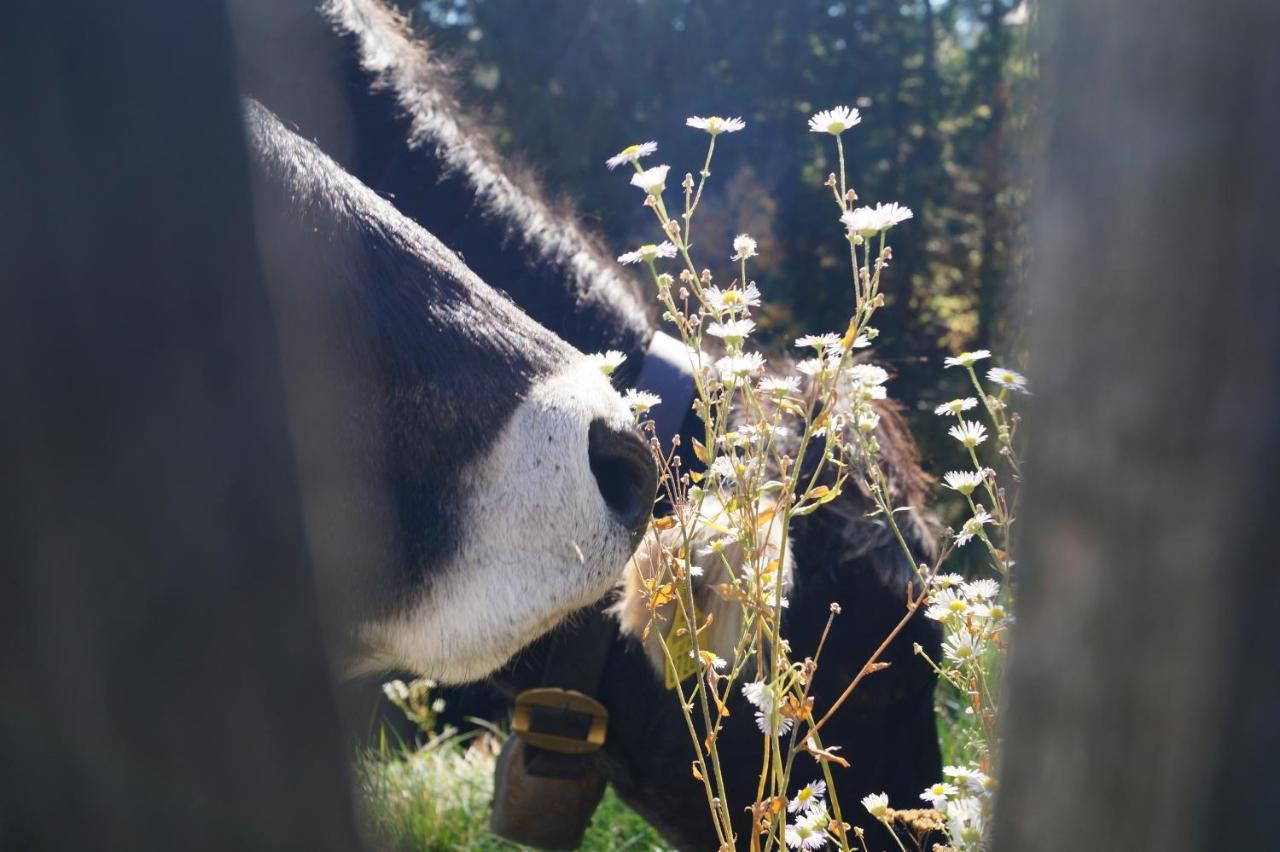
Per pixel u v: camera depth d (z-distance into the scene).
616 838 3.53
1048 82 0.91
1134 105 0.81
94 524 0.99
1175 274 0.79
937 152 11.32
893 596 2.66
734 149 10.63
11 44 0.99
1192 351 0.79
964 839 1.71
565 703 2.70
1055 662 0.88
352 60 2.78
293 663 1.06
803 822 1.78
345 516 1.61
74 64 1.01
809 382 2.67
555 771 2.80
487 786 3.85
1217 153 0.77
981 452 4.81
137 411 1.00
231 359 1.06
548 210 2.96
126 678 0.99
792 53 11.11
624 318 2.79
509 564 1.76
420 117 2.85
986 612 1.81
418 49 3.31
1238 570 0.79
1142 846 0.84
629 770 2.79
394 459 1.71
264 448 1.07
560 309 2.79
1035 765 0.90
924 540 2.72
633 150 1.89
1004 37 11.14
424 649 1.76
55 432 0.98
